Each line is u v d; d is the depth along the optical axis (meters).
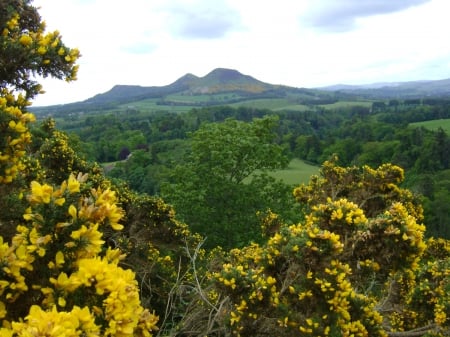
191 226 17.95
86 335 1.92
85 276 2.17
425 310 6.45
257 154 19.19
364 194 8.96
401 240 4.50
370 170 9.19
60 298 2.18
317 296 4.28
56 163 8.29
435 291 6.29
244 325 4.33
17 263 2.25
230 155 18.14
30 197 2.42
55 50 3.65
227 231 17.77
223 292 4.45
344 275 4.26
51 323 1.82
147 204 8.85
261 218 9.65
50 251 2.40
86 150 43.25
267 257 4.63
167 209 9.03
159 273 7.01
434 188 35.97
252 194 18.28
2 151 2.92
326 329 4.10
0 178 2.95
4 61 3.45
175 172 19.33
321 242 4.32
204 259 8.93
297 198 9.84
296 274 4.42
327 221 4.92
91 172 8.78
